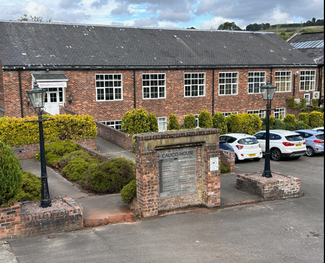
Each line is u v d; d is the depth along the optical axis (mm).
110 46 26141
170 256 6750
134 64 24891
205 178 9812
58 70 22391
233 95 29422
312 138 18797
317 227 8422
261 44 33938
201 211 9555
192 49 29234
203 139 9625
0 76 22078
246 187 11555
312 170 15391
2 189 7289
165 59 26641
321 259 6688
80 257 6633
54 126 16938
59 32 25703
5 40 22812
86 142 17953
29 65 21359
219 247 7207
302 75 33125
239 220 8883
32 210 8000
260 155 17047
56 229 7891
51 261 6441
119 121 25047
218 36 32906
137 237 7684
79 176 12414
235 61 29375
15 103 21266
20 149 15945
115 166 11594
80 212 8125
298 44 41375
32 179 10586
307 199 10945
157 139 8914
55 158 14828
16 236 7488
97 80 23953
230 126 23844
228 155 14805
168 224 8523
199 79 27828
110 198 10531
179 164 9578
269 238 7715
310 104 33594
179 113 27219
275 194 10961
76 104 23328
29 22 25516
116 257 6668
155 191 9031
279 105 32000
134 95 25266
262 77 30875
